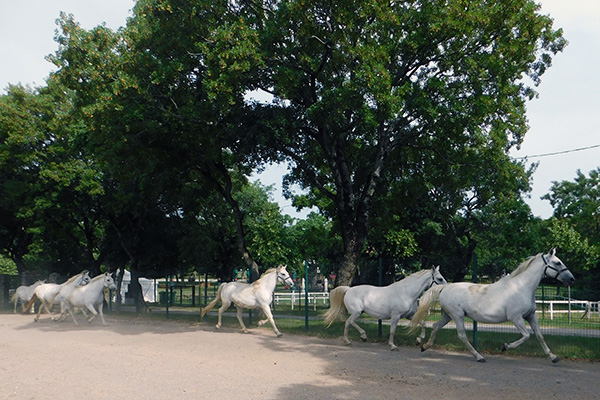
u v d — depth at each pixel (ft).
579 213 146.92
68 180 89.10
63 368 35.24
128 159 70.49
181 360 38.45
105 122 61.52
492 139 68.28
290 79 56.85
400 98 53.67
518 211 100.68
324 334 54.70
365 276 132.36
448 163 73.05
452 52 61.31
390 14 54.44
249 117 62.23
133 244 98.27
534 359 38.55
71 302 66.69
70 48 62.13
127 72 59.41
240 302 57.52
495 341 45.27
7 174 96.99
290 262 115.85
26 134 91.40
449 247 118.11
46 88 98.37
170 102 65.10
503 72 58.90
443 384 29.53
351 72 56.24
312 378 31.40
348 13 54.44
